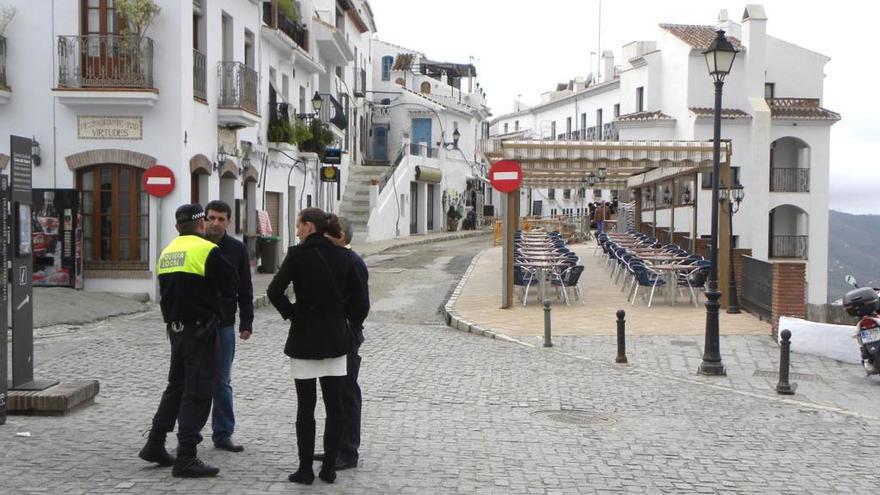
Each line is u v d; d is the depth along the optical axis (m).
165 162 17.52
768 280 15.98
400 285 23.14
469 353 13.24
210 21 19.53
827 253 42.81
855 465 7.57
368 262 30.38
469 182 58.31
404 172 46.03
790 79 44.91
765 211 40.66
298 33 29.66
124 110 17.44
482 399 10.04
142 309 16.75
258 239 23.64
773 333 14.59
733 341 14.30
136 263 17.62
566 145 18.67
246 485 6.27
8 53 17.39
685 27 44.78
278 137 24.67
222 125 20.38
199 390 6.45
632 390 10.79
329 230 6.49
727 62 12.18
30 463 6.68
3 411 7.93
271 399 9.60
